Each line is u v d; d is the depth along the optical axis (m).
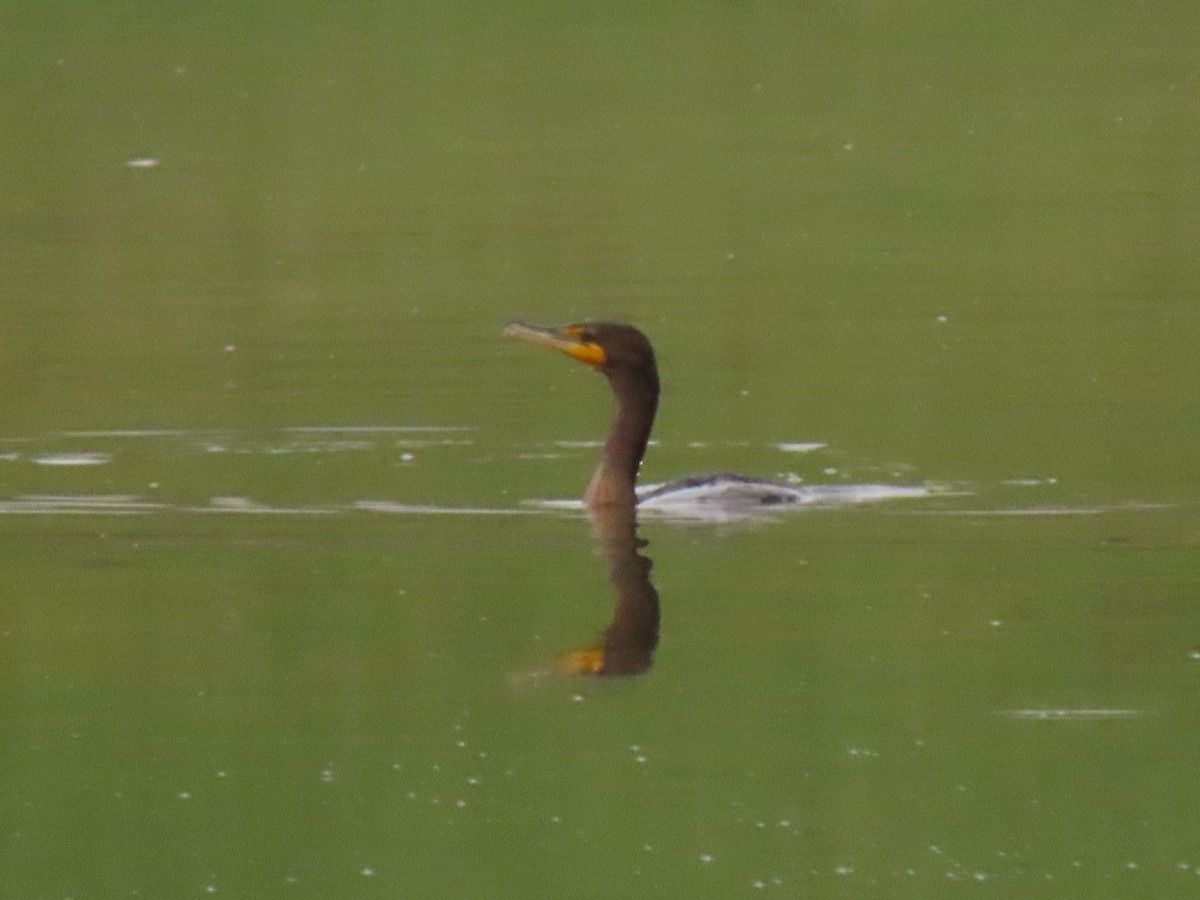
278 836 11.93
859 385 21.06
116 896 11.49
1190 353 21.84
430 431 19.52
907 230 28.08
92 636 14.35
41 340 23.53
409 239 28.09
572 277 26.05
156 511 17.00
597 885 11.35
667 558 15.60
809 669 13.57
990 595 14.64
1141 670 13.47
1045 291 24.78
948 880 11.39
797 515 16.69
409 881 11.59
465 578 15.27
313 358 22.45
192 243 28.08
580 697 13.43
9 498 17.39
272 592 15.09
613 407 20.31
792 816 11.99
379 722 13.20
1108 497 16.95
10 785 12.58
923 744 12.76
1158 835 11.80
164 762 12.84
